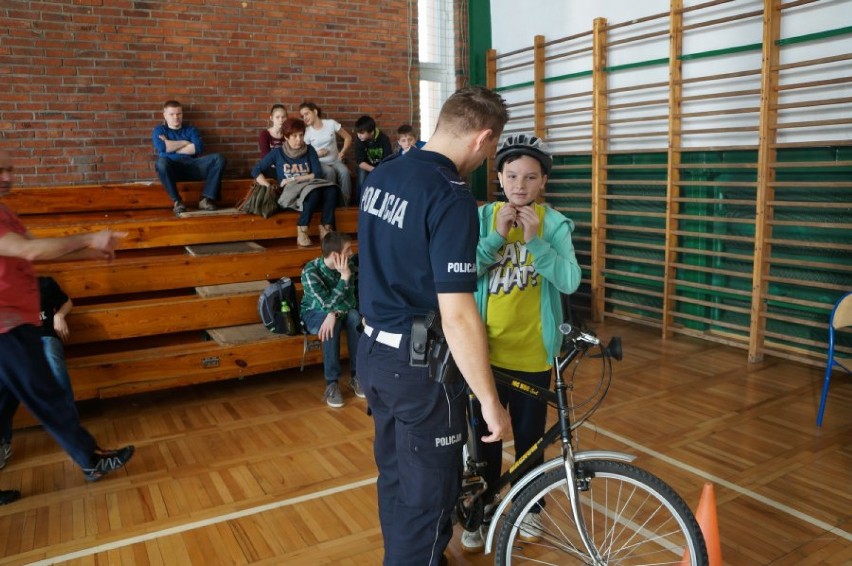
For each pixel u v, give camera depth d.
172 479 3.00
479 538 2.31
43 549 2.44
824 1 4.07
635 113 5.46
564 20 6.02
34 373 2.68
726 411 3.63
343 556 2.34
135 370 3.86
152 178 5.73
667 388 4.02
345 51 6.43
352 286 3.95
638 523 2.44
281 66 6.15
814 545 2.33
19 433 3.60
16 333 2.64
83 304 4.24
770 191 4.41
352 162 6.61
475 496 2.04
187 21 5.71
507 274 2.05
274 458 3.20
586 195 6.08
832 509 2.58
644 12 5.26
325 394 3.99
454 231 1.48
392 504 1.83
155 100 5.67
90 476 2.93
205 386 4.34
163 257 4.30
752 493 2.71
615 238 5.81
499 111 1.61
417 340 1.58
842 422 3.43
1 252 2.36
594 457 1.79
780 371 4.29
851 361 3.36
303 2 6.17
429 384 1.60
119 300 4.35
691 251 5.01
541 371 2.12
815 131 4.23
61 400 2.80
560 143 6.28
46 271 3.90
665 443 3.23
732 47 4.63
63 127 5.36
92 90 5.43
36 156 5.30
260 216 4.81
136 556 2.38
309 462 3.15
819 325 4.21
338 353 3.96
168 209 5.43
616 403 3.78
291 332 4.07
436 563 1.69
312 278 3.93
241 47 5.96
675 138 5.02
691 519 1.70
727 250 4.92
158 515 2.68
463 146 1.62
